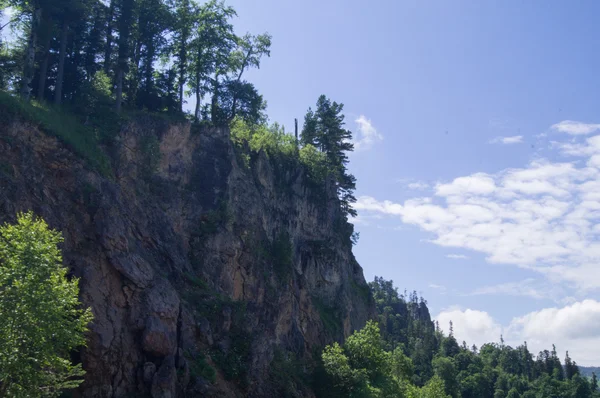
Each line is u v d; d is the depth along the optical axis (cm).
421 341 17388
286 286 5712
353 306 8081
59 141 3919
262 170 6562
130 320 3469
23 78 4553
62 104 4862
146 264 3753
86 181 3869
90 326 3244
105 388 3192
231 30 6306
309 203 7525
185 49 6159
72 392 3083
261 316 5194
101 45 5541
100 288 3425
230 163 5497
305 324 6178
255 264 5347
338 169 9231
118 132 4719
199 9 6278
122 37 5256
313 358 5809
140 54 5916
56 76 5150
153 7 5884
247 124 7206
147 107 5800
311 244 7394
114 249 3609
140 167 4756
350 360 5919
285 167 7362
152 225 4434
